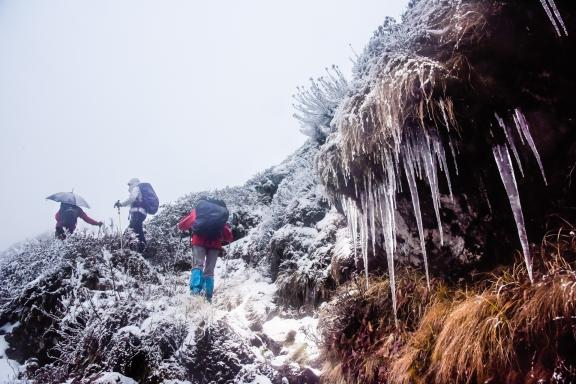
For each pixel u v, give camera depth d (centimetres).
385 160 347
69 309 435
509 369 234
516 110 285
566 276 231
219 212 552
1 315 467
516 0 279
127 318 407
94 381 330
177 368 359
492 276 298
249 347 399
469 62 296
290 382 370
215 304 579
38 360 420
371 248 419
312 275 500
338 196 440
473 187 320
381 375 311
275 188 935
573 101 270
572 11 262
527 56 280
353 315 369
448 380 259
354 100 379
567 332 218
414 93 313
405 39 339
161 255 770
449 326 273
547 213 283
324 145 443
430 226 353
